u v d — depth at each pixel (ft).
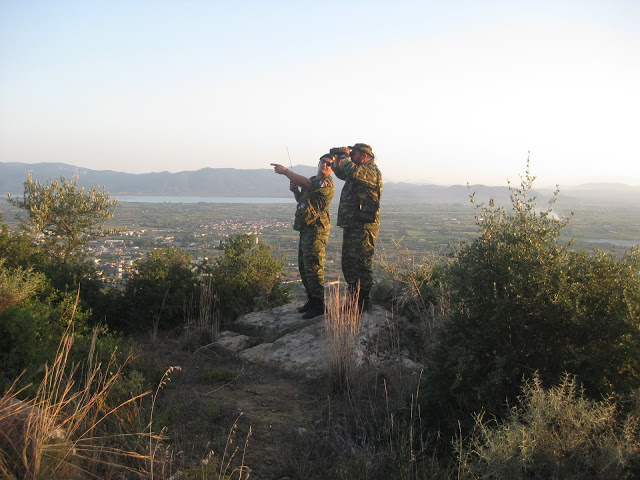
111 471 8.33
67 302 18.39
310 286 21.42
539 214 12.40
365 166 18.72
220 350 19.62
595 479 8.02
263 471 9.63
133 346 16.87
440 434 10.36
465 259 11.94
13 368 11.27
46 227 42.60
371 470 9.12
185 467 9.19
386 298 22.02
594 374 9.74
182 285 25.22
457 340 11.13
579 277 10.78
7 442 7.71
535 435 8.32
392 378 14.07
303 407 13.51
